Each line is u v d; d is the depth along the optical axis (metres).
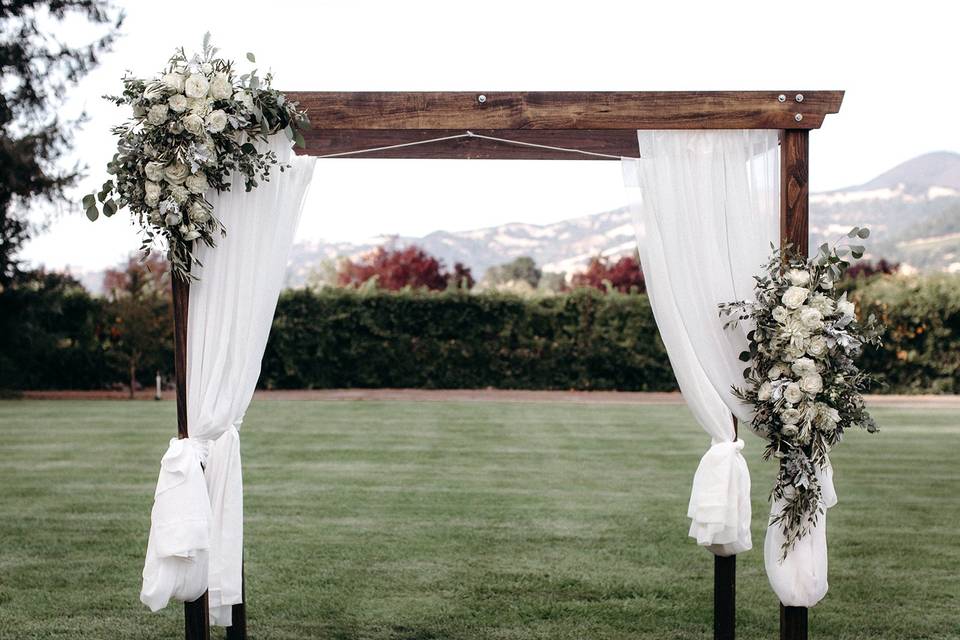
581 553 5.45
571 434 10.18
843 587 4.81
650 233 3.84
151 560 3.54
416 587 4.80
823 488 3.73
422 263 24.06
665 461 8.51
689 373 3.86
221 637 4.16
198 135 3.52
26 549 5.36
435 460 8.48
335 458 8.55
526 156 4.11
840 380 3.60
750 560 5.41
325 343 15.05
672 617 4.38
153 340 14.54
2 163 14.91
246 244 3.76
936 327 14.69
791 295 3.57
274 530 5.91
